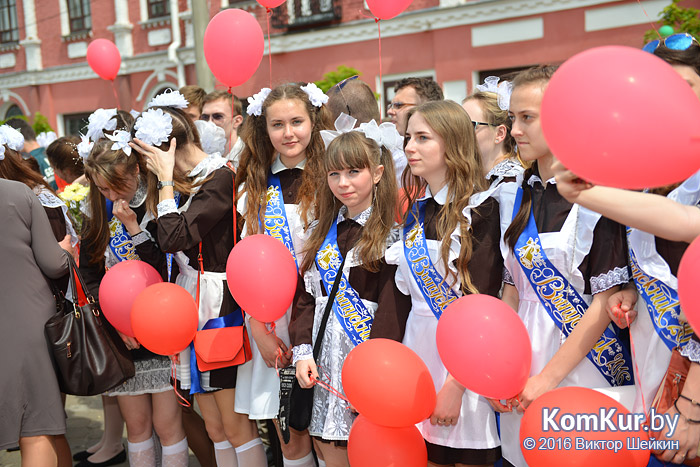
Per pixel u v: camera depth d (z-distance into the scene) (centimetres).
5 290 229
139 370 267
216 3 1111
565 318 178
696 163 117
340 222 223
